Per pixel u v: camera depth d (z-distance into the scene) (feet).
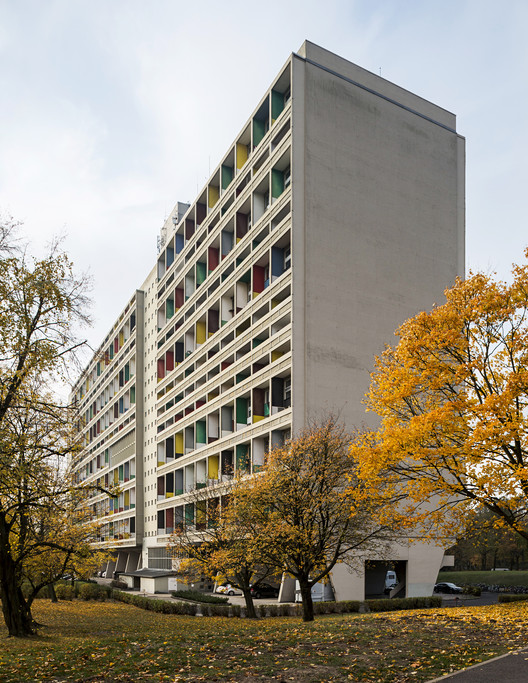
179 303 221.46
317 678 32.48
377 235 145.28
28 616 83.87
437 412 63.36
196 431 184.75
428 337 68.85
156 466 235.40
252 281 152.35
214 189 194.70
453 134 164.96
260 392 147.95
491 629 47.32
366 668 34.37
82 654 44.50
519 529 65.51
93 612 123.95
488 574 229.66
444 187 159.94
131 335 283.59
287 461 90.22
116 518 283.18
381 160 149.69
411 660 36.35
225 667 35.88
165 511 215.72
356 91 148.25
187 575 134.51
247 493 92.38
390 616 63.98
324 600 124.16
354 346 136.26
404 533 119.85
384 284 143.95
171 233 242.99
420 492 67.56
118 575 266.98
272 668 35.24
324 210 138.31
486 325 68.28
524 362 65.51
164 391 234.38
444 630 47.91
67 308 71.10
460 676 31.53
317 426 108.58
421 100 161.07
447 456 66.03
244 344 155.94
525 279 66.74
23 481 66.74
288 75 144.36
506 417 61.16
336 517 85.76
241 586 104.22
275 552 84.23
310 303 132.57
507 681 30.22
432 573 134.41
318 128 140.77
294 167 135.95
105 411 328.49
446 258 156.15
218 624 88.74
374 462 67.31
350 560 114.93
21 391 70.95
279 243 142.61
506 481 61.41
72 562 104.27
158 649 44.27
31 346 67.62
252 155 159.02
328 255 136.98
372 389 77.46
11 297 66.18
